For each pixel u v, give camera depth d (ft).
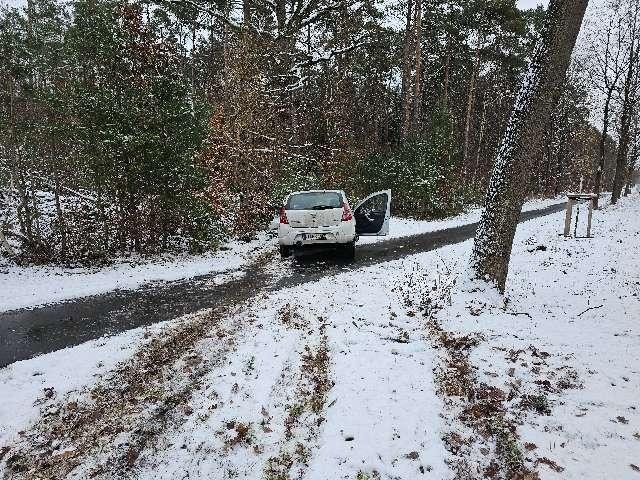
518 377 16.02
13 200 44.98
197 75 82.02
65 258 35.63
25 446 12.75
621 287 26.68
